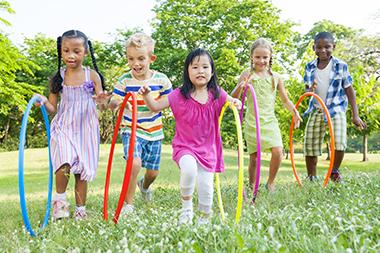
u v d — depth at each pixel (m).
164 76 5.66
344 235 2.93
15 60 16.66
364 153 21.91
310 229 3.19
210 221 3.39
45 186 9.96
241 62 28.28
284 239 2.93
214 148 4.33
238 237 2.64
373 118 16.27
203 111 4.25
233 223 3.31
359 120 6.59
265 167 14.23
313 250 2.57
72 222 4.31
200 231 3.12
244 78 6.10
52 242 3.33
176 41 28.69
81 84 5.01
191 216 3.95
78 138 4.88
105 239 3.37
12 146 33.69
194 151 4.17
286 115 17.27
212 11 28.55
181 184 4.06
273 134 5.92
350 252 2.27
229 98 4.38
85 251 3.16
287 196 5.08
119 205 3.93
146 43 5.48
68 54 4.92
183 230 3.18
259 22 28.30
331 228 3.21
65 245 3.47
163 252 2.80
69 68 5.03
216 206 5.05
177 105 4.28
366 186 5.48
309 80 6.73
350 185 5.64
